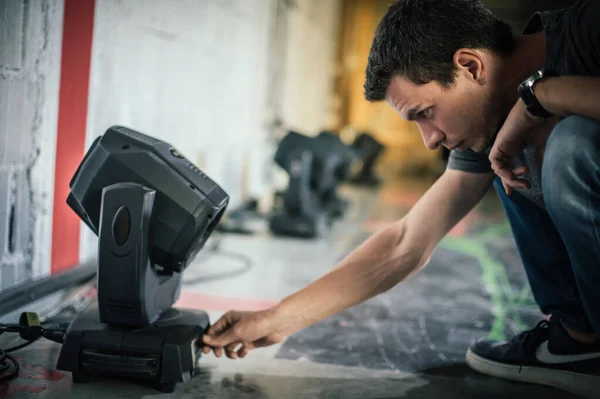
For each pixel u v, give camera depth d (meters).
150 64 3.10
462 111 1.27
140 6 2.89
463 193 1.56
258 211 4.95
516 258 3.71
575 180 1.13
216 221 1.54
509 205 1.61
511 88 1.28
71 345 1.43
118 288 1.39
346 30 13.11
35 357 1.61
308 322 1.52
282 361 1.71
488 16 1.28
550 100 1.17
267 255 3.48
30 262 2.08
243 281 2.81
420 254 1.57
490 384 1.62
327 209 4.91
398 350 1.87
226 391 1.47
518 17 14.34
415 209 1.60
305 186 4.19
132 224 1.36
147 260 1.40
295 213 4.21
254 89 5.64
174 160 1.45
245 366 1.65
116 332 1.44
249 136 5.50
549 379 1.59
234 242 3.84
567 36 1.24
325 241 4.06
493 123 1.31
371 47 1.32
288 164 4.15
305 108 9.47
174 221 1.39
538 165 1.38
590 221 1.13
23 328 1.57
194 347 1.48
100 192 1.44
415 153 13.34
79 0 2.29
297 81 8.40
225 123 4.68
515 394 1.55
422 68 1.22
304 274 3.05
